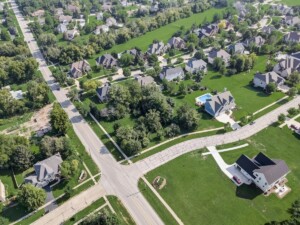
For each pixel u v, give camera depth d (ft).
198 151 397.80
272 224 291.99
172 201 333.21
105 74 594.24
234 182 350.43
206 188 345.51
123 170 376.07
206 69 589.73
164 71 554.05
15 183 364.38
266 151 391.86
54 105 474.90
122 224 310.86
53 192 351.67
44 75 602.03
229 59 611.06
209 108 462.60
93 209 329.31
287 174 356.59
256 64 603.26
